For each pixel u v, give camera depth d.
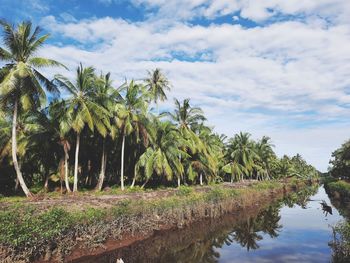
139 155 43.78
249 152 66.38
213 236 26.38
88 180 42.06
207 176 54.03
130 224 21.70
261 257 20.80
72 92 30.69
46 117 32.75
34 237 15.41
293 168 112.62
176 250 22.00
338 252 18.31
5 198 26.59
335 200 52.81
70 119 30.36
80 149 38.19
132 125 36.78
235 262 19.75
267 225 31.61
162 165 38.97
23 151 32.06
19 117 32.38
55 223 16.53
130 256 19.64
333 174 81.12
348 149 66.38
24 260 14.81
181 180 52.19
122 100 35.50
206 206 31.19
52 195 28.92
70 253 17.11
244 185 55.00
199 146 45.59
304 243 24.55
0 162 33.66
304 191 74.81
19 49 25.45
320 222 33.50
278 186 65.00
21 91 25.33
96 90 32.62
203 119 47.78
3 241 14.16
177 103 47.34
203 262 19.66
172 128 41.72
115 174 47.06
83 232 18.12
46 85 27.16
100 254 18.69
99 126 31.20
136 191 35.22
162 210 25.61
